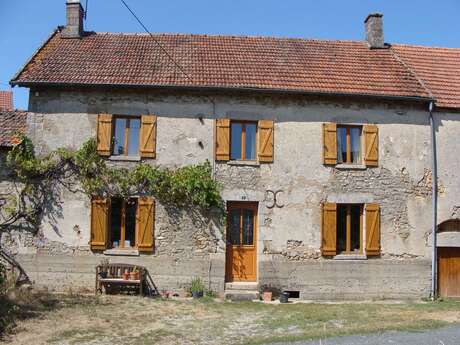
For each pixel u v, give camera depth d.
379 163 15.28
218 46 17.28
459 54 18.20
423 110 15.63
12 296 12.54
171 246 14.53
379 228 15.08
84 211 14.48
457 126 15.73
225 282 14.63
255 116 15.02
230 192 14.75
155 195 14.63
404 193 15.29
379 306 13.73
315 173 15.04
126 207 14.80
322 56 17.02
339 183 15.09
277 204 14.88
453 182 15.54
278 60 16.53
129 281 13.92
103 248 14.37
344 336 9.98
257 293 14.42
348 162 15.37
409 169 15.38
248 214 15.08
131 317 11.62
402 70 16.52
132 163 14.66
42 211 14.43
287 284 14.70
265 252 14.74
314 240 14.88
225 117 14.94
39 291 13.93
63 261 14.34
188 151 14.78
